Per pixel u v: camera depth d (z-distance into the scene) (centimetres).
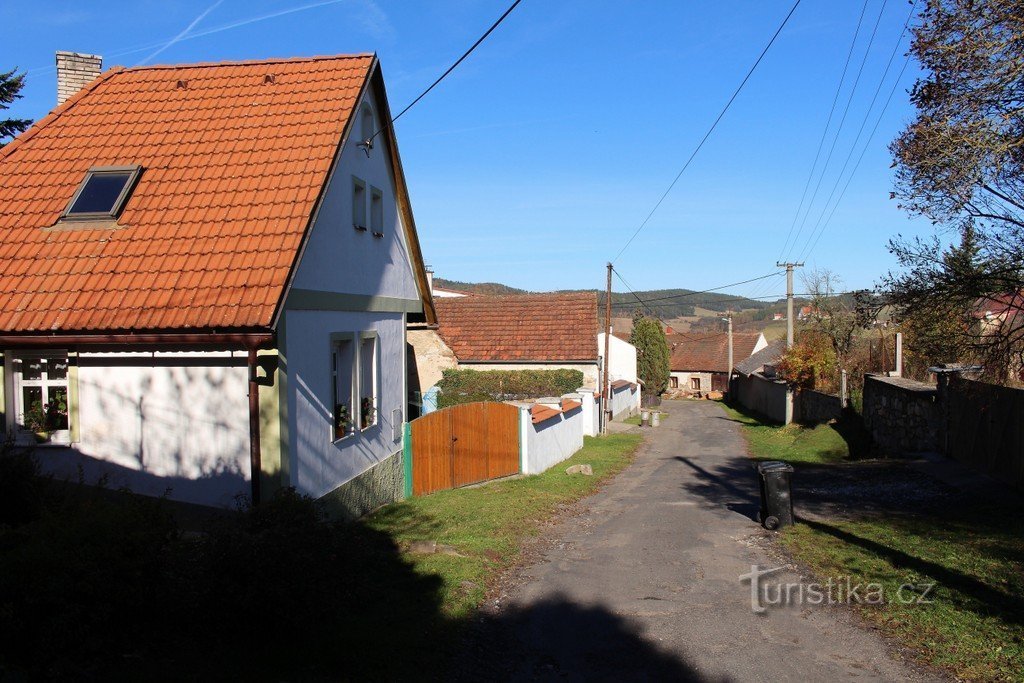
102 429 912
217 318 830
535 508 1280
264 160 1042
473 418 1581
